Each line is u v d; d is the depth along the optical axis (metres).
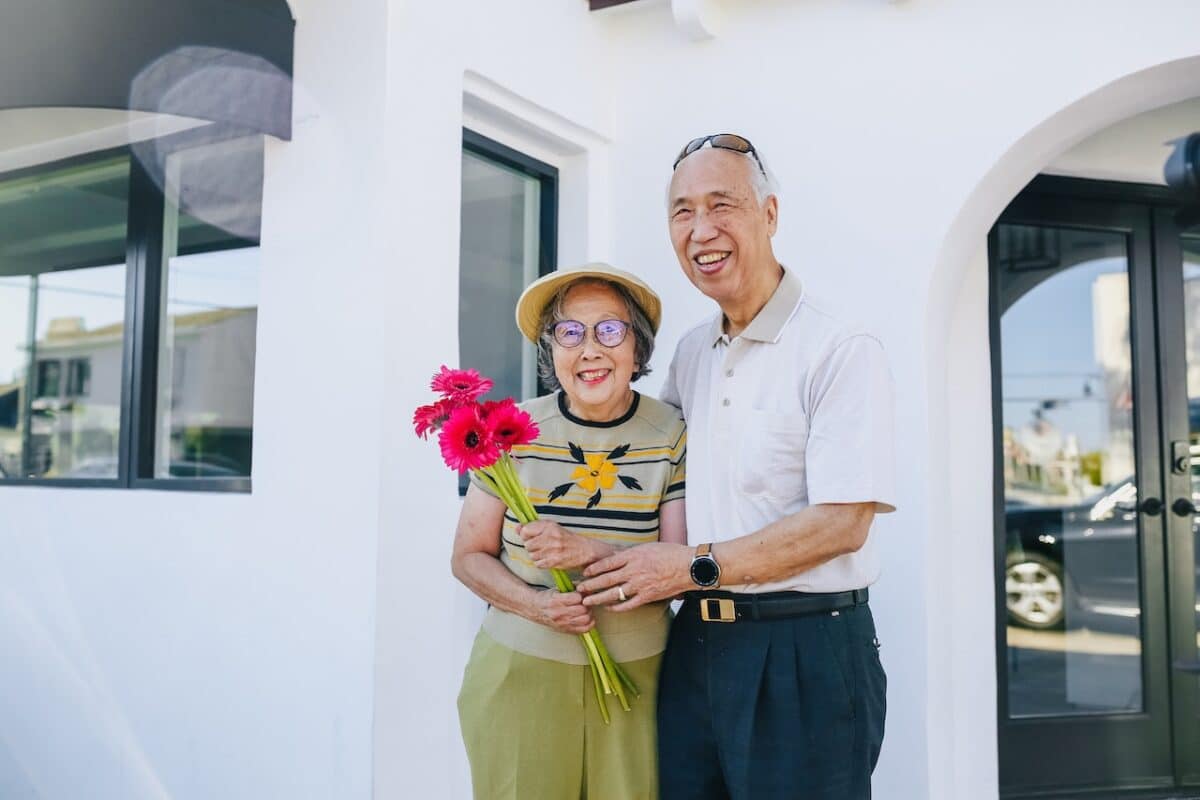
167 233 3.22
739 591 1.80
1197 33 2.48
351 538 2.47
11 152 3.55
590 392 1.82
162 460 3.21
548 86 3.09
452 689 2.61
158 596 2.92
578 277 1.87
